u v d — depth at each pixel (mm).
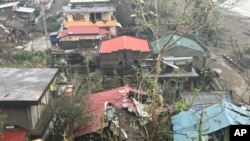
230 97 29828
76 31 46219
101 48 38156
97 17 51938
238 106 27500
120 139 18703
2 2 65312
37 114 21938
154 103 15539
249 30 62656
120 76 34000
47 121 22078
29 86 21891
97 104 25594
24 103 19906
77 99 24500
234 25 65500
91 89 30172
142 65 33594
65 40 45469
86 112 24094
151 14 26344
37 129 21172
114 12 54500
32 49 45594
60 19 62031
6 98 20078
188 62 34500
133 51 36188
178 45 38344
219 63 45094
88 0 55438
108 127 21469
